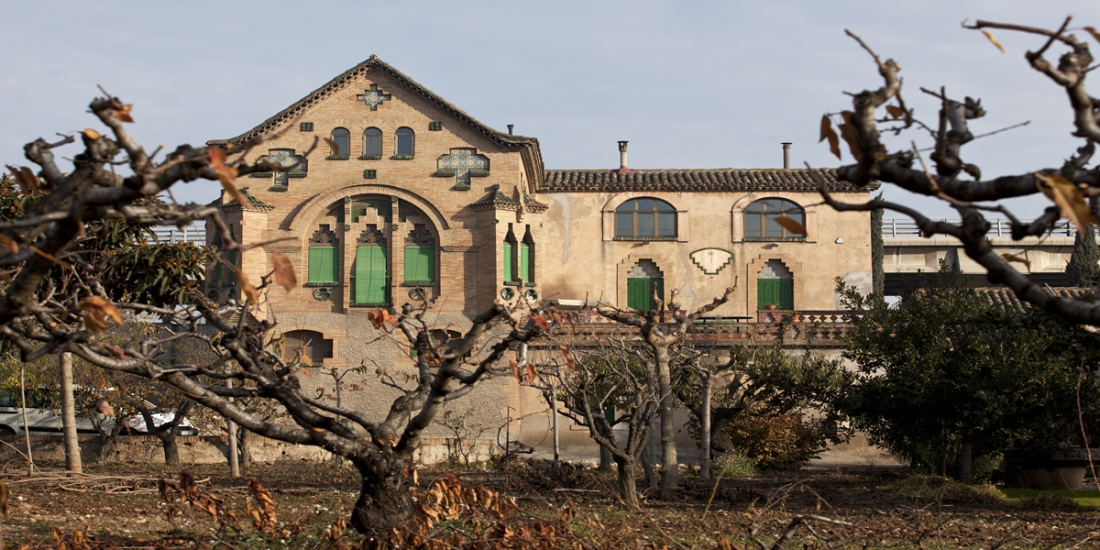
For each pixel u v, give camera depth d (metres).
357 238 37.38
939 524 13.48
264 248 36.94
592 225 41.66
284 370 11.70
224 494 20.31
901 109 6.93
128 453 30.20
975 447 24.22
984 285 53.59
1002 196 6.54
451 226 36.91
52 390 29.47
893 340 24.39
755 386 30.14
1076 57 6.43
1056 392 22.47
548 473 22.61
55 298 15.12
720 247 41.34
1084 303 6.35
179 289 16.94
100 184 7.53
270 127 37.38
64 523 15.23
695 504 19.50
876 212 41.41
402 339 36.44
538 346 33.72
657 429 25.73
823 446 32.22
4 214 17.02
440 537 11.46
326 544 12.21
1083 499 21.45
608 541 11.80
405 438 12.20
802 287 40.91
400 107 37.59
